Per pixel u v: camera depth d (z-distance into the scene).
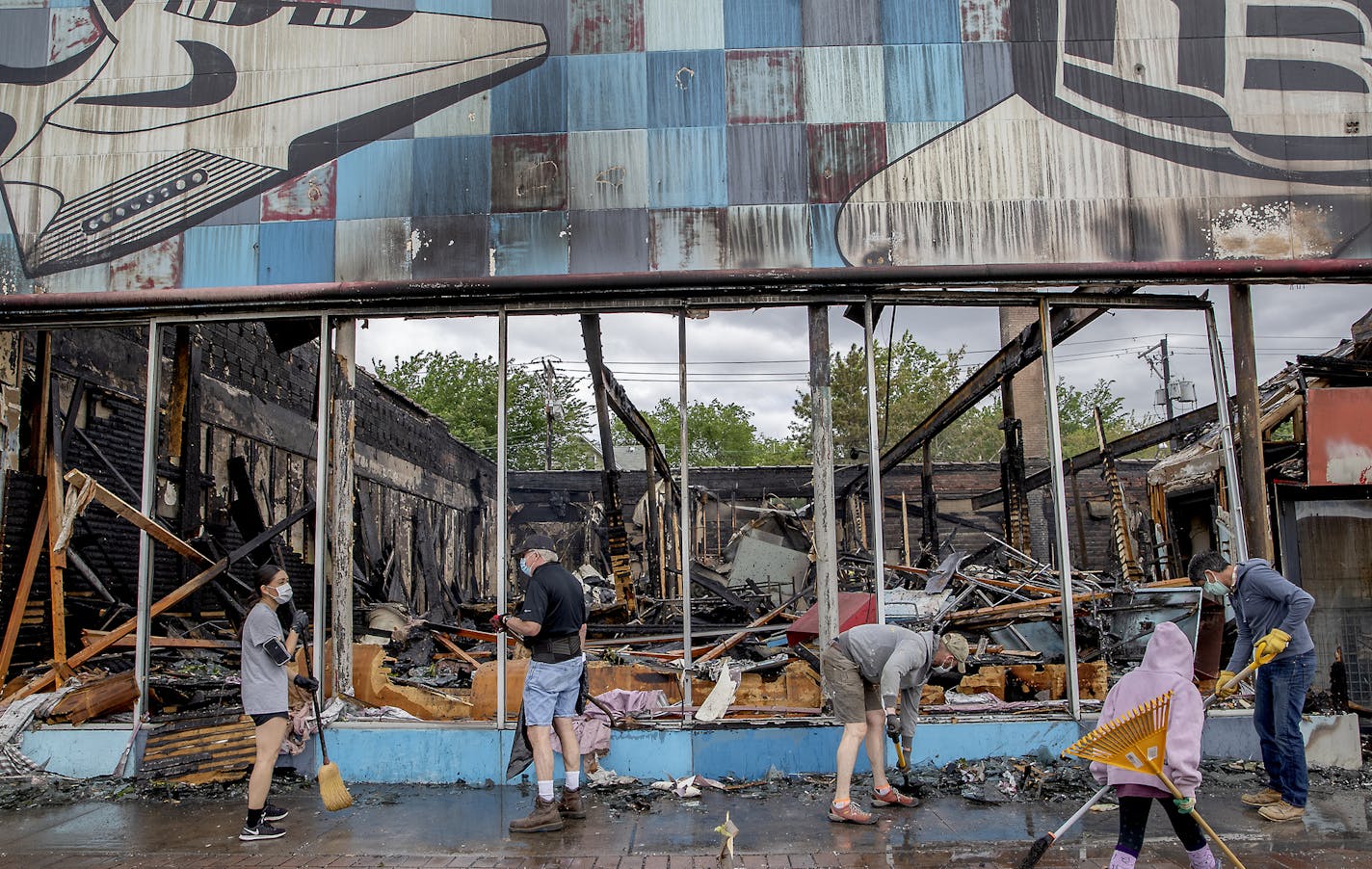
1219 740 6.46
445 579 22.09
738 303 6.92
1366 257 6.91
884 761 5.96
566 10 7.28
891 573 12.23
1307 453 7.49
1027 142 7.05
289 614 7.56
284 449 13.55
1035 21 7.21
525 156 7.12
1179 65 7.16
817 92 7.14
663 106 7.15
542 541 5.55
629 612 12.04
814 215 6.99
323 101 7.27
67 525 6.42
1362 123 7.08
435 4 7.32
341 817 5.47
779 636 8.77
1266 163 7.04
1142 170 7.04
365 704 6.96
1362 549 7.65
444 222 7.07
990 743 6.36
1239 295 6.95
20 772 6.27
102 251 7.18
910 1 7.24
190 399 10.11
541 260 6.98
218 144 7.26
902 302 6.95
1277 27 7.20
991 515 23.34
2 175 7.30
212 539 9.92
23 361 7.53
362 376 16.20
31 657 7.42
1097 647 7.95
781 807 5.61
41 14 7.49
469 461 25.23
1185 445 13.38
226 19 7.41
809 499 23.36
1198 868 3.90
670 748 6.27
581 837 5.04
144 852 4.82
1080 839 4.90
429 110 7.21
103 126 7.34
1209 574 5.50
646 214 7.02
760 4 7.25
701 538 20.03
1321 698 6.76
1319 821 5.17
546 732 5.25
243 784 6.21
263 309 7.06
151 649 8.23
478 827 5.26
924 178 7.02
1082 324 7.68
